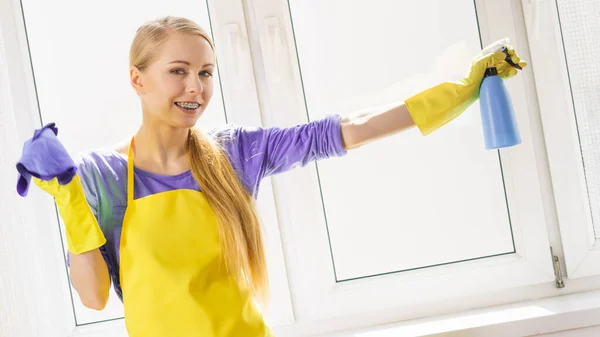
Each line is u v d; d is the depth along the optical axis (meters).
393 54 1.54
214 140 1.23
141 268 1.10
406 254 1.57
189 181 1.17
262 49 1.51
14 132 1.49
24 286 1.45
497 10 1.50
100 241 1.06
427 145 1.55
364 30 1.54
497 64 1.23
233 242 1.15
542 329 1.40
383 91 1.55
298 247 1.54
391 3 1.54
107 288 1.11
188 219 1.14
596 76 1.50
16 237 1.45
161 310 1.09
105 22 1.55
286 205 1.54
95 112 1.56
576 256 1.52
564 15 1.50
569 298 1.50
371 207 1.57
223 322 1.11
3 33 1.51
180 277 1.10
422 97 1.21
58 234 1.55
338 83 1.55
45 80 1.55
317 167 1.56
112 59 1.56
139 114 1.57
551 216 1.54
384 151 1.56
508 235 1.56
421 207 1.56
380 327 1.53
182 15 1.55
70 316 1.56
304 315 1.55
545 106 1.50
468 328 1.41
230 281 1.14
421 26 1.54
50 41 1.55
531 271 1.53
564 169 1.50
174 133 1.16
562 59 1.49
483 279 1.54
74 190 1.04
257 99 1.52
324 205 1.56
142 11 1.55
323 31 1.54
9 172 1.46
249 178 1.24
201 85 1.12
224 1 1.50
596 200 1.53
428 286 1.54
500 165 1.54
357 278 1.57
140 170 1.15
